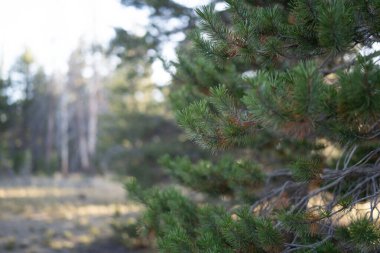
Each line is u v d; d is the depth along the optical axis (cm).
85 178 3033
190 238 279
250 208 316
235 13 235
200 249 251
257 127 223
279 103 178
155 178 967
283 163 438
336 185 299
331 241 240
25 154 2398
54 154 3678
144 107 1193
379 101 166
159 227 328
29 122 3259
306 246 237
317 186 295
